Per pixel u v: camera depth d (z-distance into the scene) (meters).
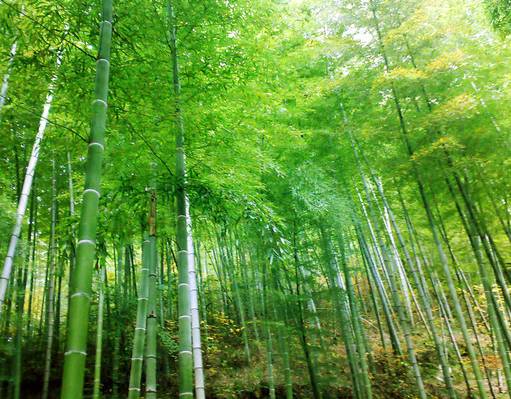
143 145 4.43
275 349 8.85
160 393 7.68
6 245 6.26
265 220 5.26
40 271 9.55
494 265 6.46
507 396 8.70
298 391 8.09
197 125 4.64
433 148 5.88
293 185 7.26
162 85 4.06
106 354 8.13
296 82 8.38
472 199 6.48
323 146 8.18
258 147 6.59
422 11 6.62
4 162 7.74
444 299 11.26
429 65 6.27
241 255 8.85
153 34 4.06
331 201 7.52
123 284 9.22
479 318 12.52
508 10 6.23
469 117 6.07
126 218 4.68
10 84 4.10
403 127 6.65
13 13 3.67
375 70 7.30
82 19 3.66
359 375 7.89
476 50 6.70
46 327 7.70
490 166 6.13
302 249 7.78
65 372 2.18
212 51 5.12
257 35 6.69
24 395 7.25
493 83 6.60
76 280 2.38
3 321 7.45
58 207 8.24
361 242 9.52
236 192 4.96
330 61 8.75
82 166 6.82
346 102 8.13
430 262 11.30
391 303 12.88
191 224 4.96
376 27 7.51
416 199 8.11
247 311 10.14
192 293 4.48
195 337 4.28
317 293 7.60
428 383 8.98
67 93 3.91
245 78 5.56
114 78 3.86
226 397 7.73
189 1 4.64
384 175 7.02
